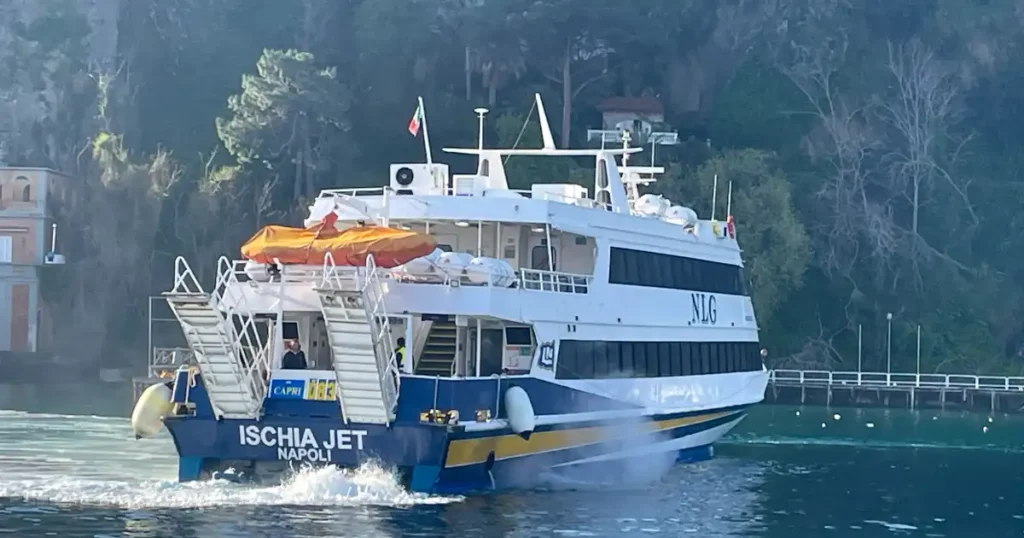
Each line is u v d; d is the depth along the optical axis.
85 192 178.50
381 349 53.53
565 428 62.22
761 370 85.69
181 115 197.88
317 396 55.75
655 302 70.44
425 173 67.62
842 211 186.88
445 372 61.19
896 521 60.91
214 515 52.56
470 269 58.09
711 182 174.62
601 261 65.94
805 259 174.25
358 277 54.19
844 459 86.44
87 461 71.25
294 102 169.62
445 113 190.25
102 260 171.75
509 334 61.41
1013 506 66.25
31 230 176.75
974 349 180.88
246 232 170.75
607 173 70.56
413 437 54.50
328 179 174.88
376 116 190.75
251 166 172.62
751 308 84.38
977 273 190.38
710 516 59.59
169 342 169.00
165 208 173.25
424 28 190.62
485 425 56.34
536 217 62.66
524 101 196.00
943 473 80.12
